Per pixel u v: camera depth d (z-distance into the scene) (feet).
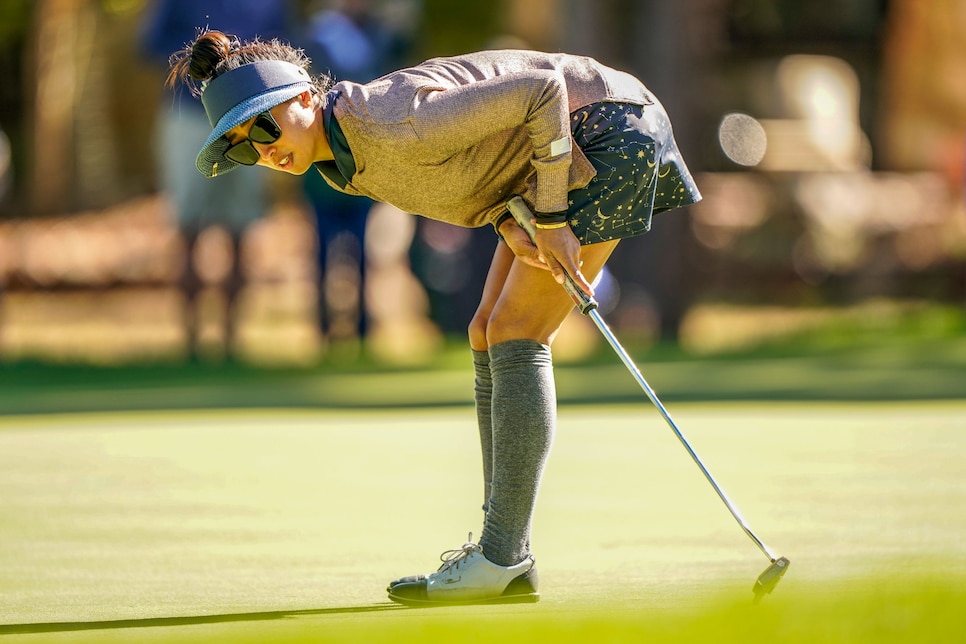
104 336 164.66
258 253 189.37
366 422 94.17
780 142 208.13
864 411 93.76
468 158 43.50
